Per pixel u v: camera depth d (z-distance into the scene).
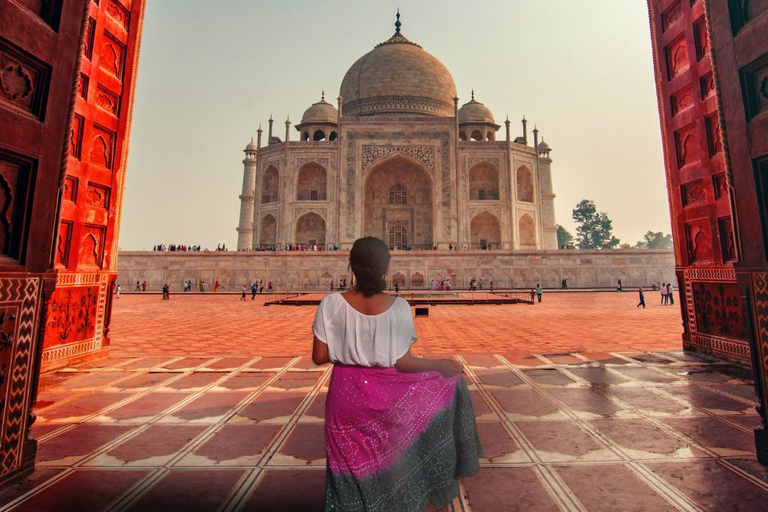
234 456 3.57
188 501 2.83
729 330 7.52
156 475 3.23
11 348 3.08
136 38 8.74
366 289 2.36
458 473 2.45
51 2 3.41
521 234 51.53
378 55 55.72
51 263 3.45
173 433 4.13
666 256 39.91
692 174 8.20
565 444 3.79
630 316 16.92
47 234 3.41
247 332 12.46
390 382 2.28
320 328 2.30
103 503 2.81
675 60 8.61
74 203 7.30
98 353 8.05
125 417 4.61
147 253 39.09
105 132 8.13
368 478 2.12
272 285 38.50
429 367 2.43
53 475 3.22
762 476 3.15
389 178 51.09
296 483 3.10
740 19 3.49
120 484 3.08
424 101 53.91
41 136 3.29
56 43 3.38
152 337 11.30
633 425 4.27
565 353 8.45
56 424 4.38
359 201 46.06
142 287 38.41
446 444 2.36
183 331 12.66
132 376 6.62
